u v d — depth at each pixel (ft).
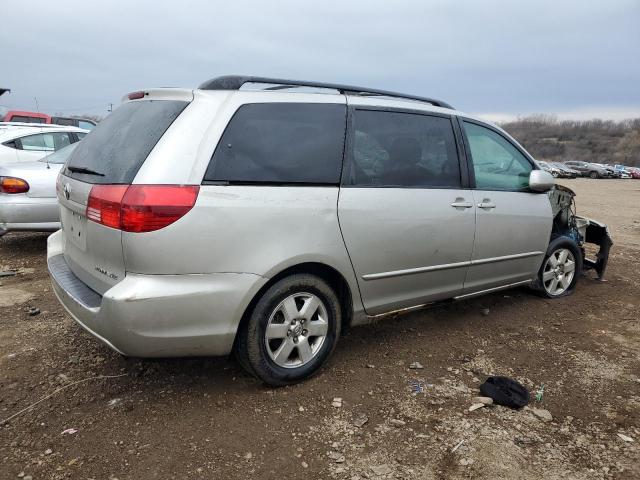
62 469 7.70
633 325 14.52
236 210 8.93
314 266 10.19
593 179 156.25
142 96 10.40
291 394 9.98
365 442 8.57
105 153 9.57
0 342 11.93
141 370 10.73
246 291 9.09
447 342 12.80
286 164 9.73
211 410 9.34
